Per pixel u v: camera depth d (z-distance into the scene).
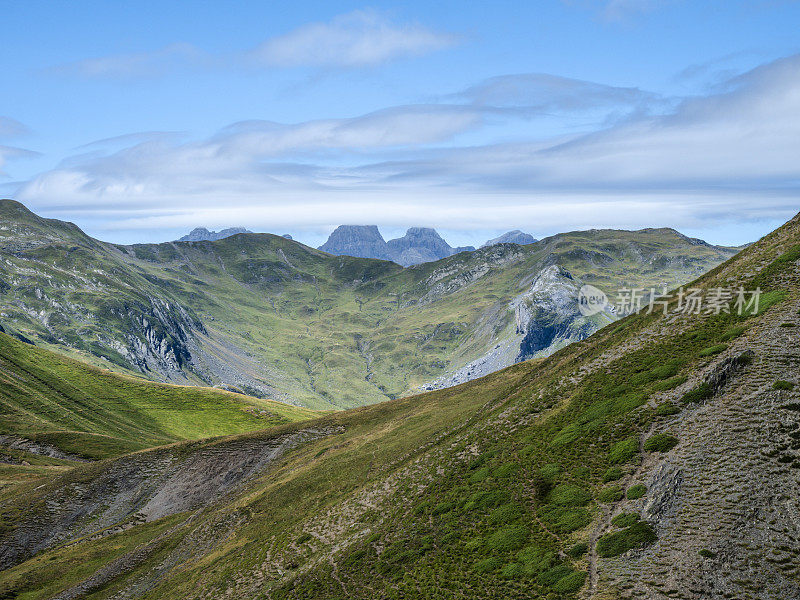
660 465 48.97
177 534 104.88
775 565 36.47
